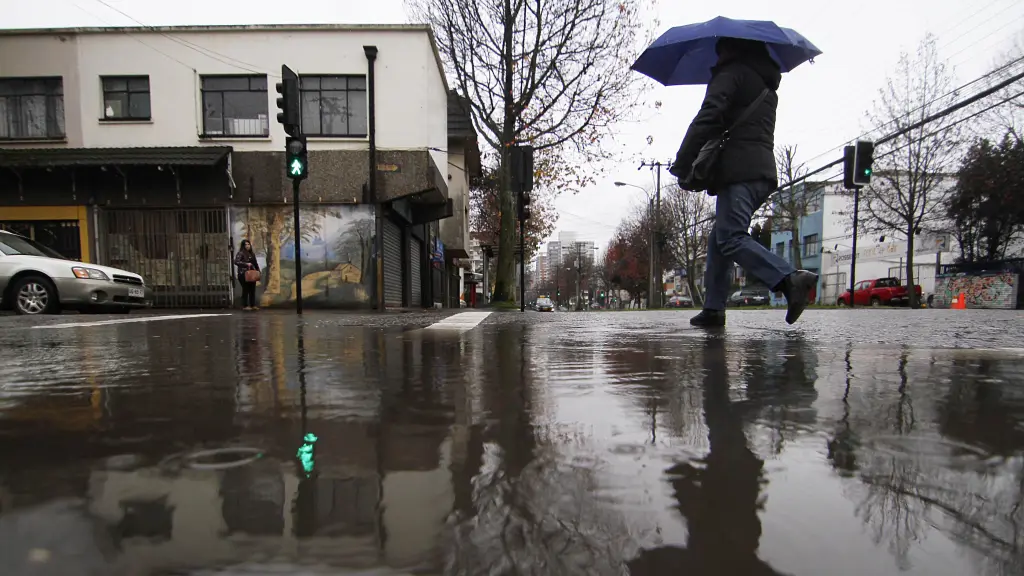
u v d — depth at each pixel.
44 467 0.78
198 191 13.74
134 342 2.79
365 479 0.74
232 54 13.66
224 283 13.85
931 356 2.13
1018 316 6.42
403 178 13.91
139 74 13.62
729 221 3.48
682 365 1.87
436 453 0.86
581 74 17.67
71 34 13.60
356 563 0.51
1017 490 0.71
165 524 0.59
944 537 0.58
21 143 13.70
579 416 1.11
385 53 13.83
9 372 1.71
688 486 0.72
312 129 13.92
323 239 13.87
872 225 30.59
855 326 4.11
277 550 0.54
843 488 0.72
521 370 1.74
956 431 1.00
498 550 0.54
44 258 8.77
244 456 0.84
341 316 6.53
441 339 2.91
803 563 0.52
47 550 0.53
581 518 0.62
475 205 33.88
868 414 1.13
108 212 13.70
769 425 1.03
